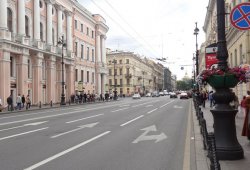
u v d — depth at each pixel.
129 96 120.38
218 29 8.74
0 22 39.94
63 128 16.84
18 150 10.69
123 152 10.34
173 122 19.86
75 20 65.06
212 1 52.78
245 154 8.93
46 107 42.66
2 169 8.11
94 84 75.88
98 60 77.56
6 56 40.19
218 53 8.73
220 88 8.55
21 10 44.31
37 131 15.73
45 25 52.41
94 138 13.29
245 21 7.23
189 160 9.12
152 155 9.86
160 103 49.12
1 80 39.84
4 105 39.84
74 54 62.56
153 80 168.00
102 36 80.69
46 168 8.23
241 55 28.88
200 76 8.73
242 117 20.81
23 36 43.72
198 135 13.32
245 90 26.84
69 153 10.16
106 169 8.13
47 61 52.59
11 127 17.77
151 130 15.89
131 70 124.38
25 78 44.59
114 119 21.95
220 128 8.42
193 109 32.38
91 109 34.75
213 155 5.34
